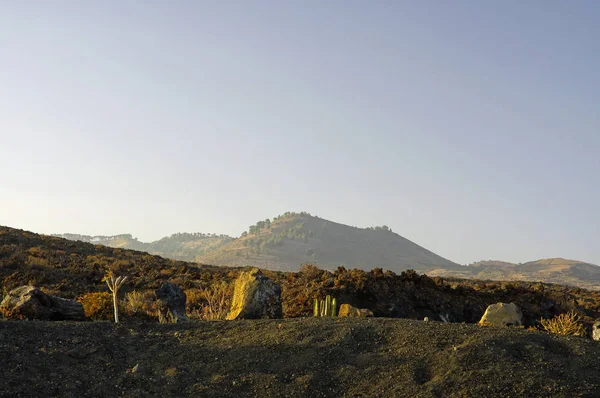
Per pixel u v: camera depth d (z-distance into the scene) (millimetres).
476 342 9273
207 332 10555
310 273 27812
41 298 13594
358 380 8453
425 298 25156
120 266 33906
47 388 8172
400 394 7973
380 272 26156
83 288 25094
